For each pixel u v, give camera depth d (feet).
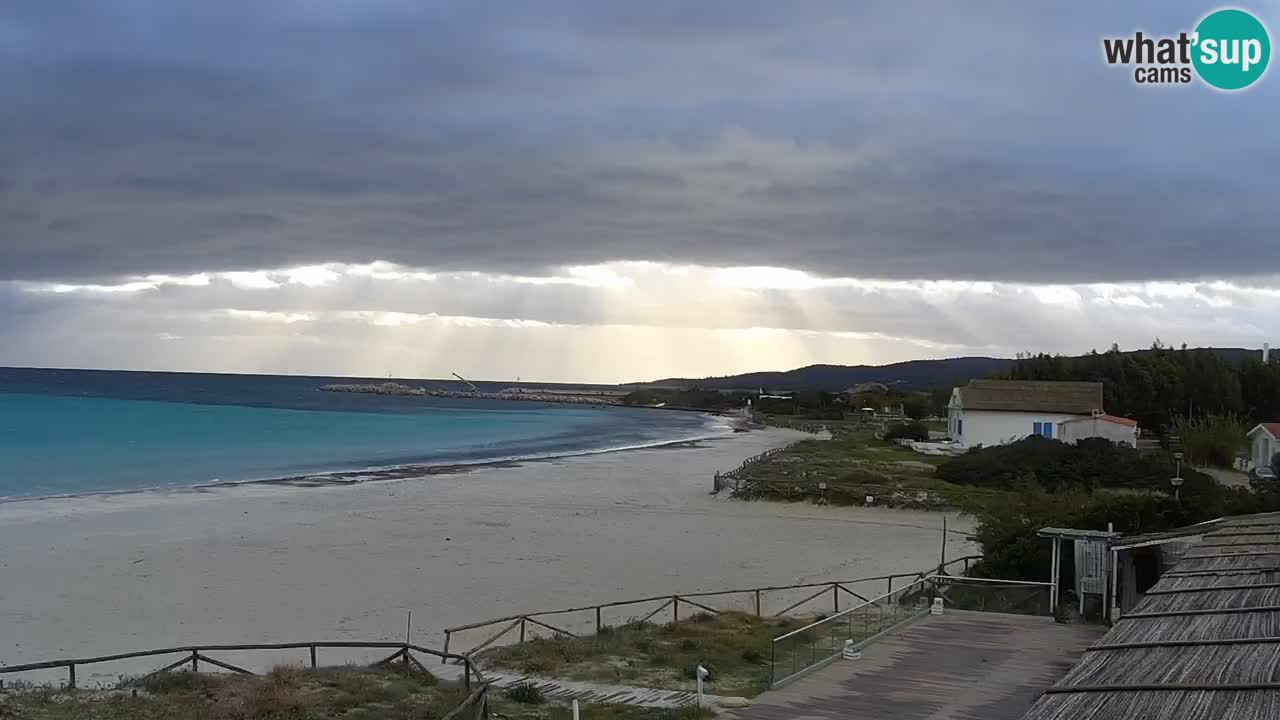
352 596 98.73
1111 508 100.48
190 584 102.32
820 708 56.34
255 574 107.96
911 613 79.97
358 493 183.62
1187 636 36.17
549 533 140.36
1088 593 81.10
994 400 245.86
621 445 348.59
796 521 155.53
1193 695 28.22
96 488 185.06
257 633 84.58
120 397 610.24
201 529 137.69
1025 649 70.33
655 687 64.13
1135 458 193.77
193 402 585.22
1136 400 313.53
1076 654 68.80
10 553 116.78
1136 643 35.60
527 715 56.18
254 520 147.13
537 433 413.18
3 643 79.20
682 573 113.80
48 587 99.40
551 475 225.97
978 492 179.01
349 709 56.49
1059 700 29.27
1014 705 56.49
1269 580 46.26
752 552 127.95
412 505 168.04
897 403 569.23
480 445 331.16
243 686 61.31
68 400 545.03
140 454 255.91
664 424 528.63
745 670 69.87
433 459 270.26
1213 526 75.20
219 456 257.75
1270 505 113.29
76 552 118.42
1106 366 338.13
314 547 125.08
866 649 70.54
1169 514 101.91
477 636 84.69
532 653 74.84
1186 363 332.80
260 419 434.30
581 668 70.23
